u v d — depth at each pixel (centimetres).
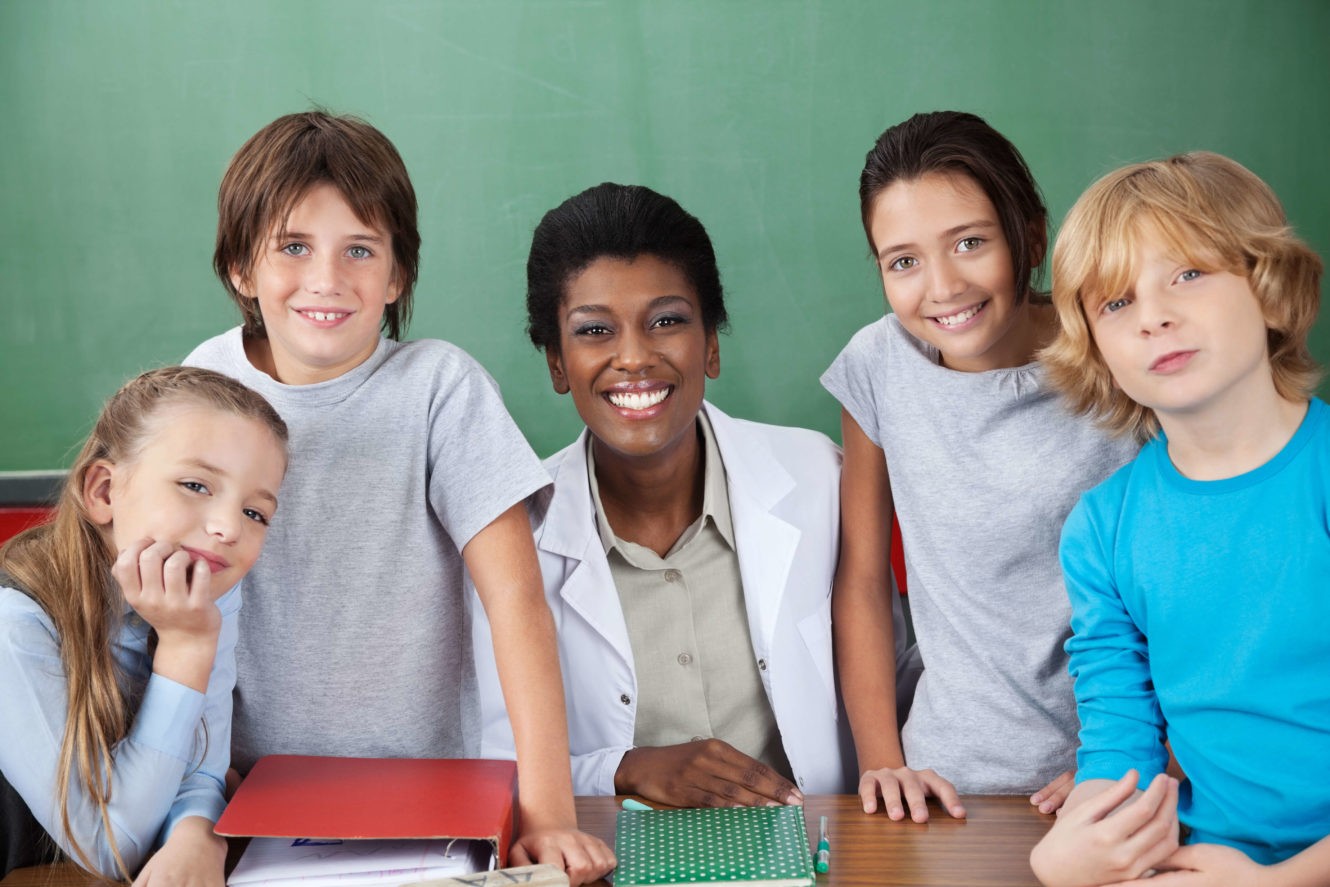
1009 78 205
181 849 90
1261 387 91
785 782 115
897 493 131
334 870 88
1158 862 86
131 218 208
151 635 99
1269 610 88
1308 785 86
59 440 211
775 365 211
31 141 207
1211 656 91
